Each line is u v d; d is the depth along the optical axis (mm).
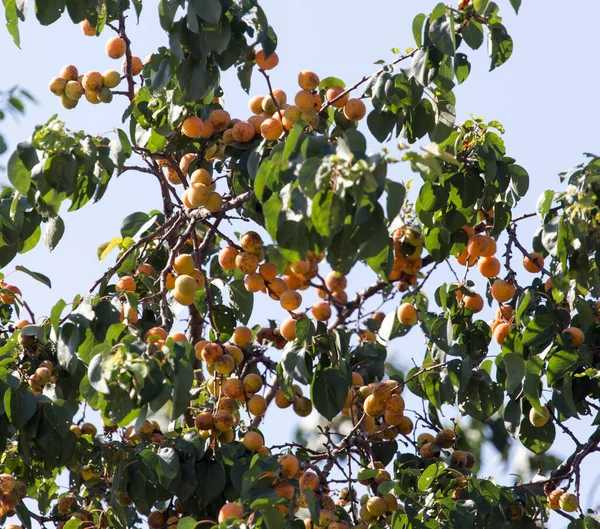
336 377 7434
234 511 5859
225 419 7234
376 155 5262
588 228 6848
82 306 7039
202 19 7055
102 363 5781
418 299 8602
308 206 5246
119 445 8039
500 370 8164
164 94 8133
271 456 6691
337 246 5402
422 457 8359
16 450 7770
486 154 7266
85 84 8117
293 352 7340
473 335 8227
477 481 7320
